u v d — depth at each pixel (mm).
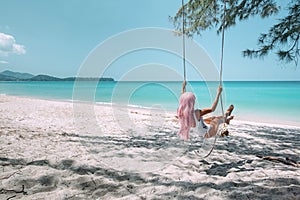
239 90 38000
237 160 3531
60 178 2525
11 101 13594
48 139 4402
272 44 4207
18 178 2428
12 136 4352
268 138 5602
